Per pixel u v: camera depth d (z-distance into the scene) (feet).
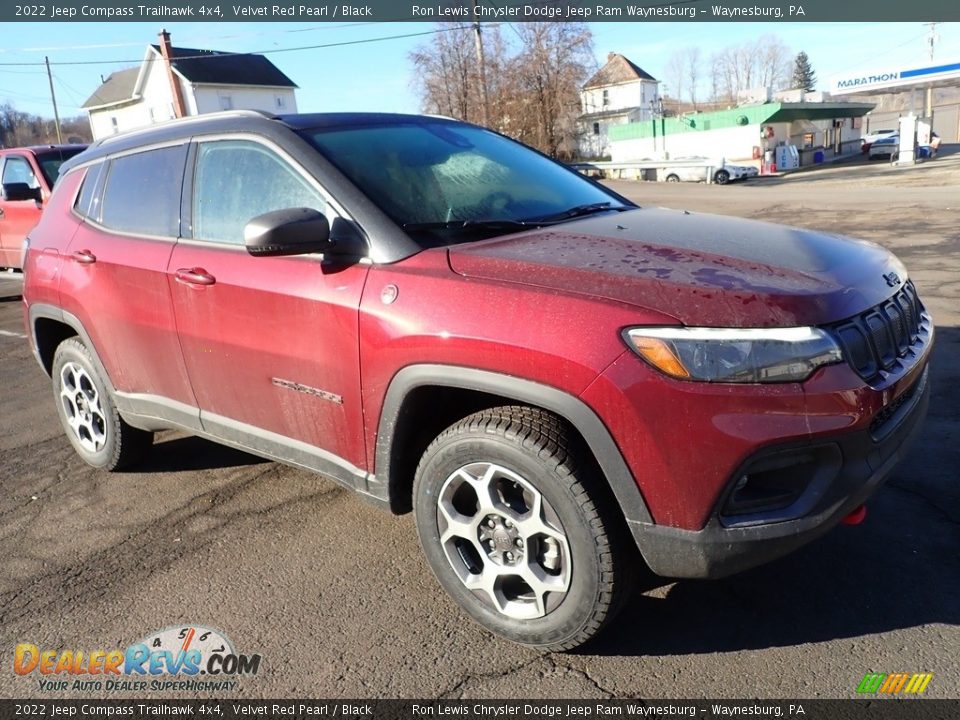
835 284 7.69
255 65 163.94
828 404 6.99
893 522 10.33
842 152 158.71
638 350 7.03
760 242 8.87
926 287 24.44
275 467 13.79
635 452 7.11
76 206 13.53
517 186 10.92
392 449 8.84
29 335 14.73
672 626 8.66
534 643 8.22
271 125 10.24
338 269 9.02
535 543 8.02
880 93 133.69
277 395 9.97
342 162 9.64
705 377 6.88
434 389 8.59
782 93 179.52
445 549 8.64
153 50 152.05
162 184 11.59
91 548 11.26
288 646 8.79
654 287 7.36
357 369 8.80
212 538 11.32
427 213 9.39
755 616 8.73
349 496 12.45
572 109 147.13
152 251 11.36
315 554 10.70
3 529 12.02
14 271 31.94
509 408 8.02
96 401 13.55
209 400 11.09
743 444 6.84
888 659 7.89
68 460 14.80
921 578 9.15
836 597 8.93
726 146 126.00
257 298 9.72
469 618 9.07
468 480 8.21
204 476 13.56
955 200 49.57
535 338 7.39
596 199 11.55
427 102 145.79
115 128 176.86
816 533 7.32
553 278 7.76
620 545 7.59
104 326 12.38
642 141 138.51
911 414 8.41
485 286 7.90
